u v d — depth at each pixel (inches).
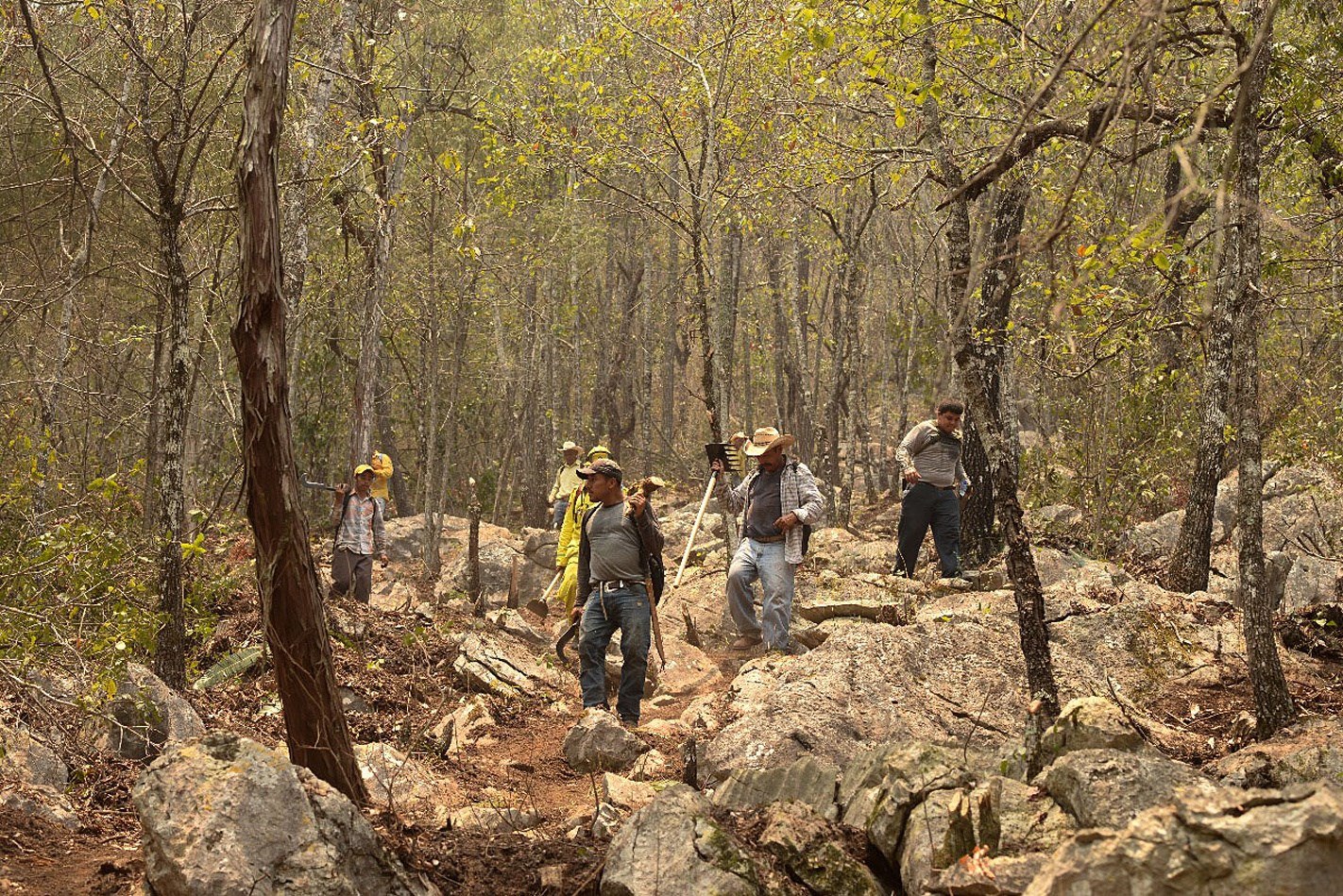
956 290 274.1
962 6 315.0
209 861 147.7
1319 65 313.1
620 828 180.1
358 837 161.3
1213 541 524.1
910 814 178.1
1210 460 440.8
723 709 323.9
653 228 1226.0
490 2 804.0
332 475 1008.9
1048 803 175.5
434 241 688.4
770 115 552.4
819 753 268.8
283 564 186.9
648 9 572.4
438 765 285.0
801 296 1125.1
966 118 383.6
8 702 244.5
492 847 189.9
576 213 933.2
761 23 524.1
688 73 570.9
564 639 369.7
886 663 315.3
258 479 185.6
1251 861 130.7
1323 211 385.7
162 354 491.5
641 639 328.5
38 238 558.6
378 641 395.2
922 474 466.0
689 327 1122.7
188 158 443.5
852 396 868.6
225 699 319.6
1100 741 196.7
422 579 653.3
